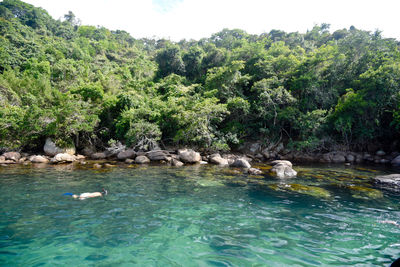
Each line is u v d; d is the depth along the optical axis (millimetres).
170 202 7109
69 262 3555
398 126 21125
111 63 55844
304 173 13625
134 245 4191
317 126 22625
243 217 5871
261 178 11562
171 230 4934
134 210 6262
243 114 25359
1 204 6578
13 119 18906
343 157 22203
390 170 15562
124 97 25094
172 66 46938
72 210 6145
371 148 24609
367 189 9320
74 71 34219
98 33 85062
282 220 5703
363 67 25203
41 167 14531
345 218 5918
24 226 4977
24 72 31250
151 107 25281
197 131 21234
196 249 4082
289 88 27094
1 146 18844
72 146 21641
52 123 19766
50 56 41719
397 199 7910
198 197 7762
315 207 6840
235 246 4234
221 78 27906
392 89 20359
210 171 13836
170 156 20141
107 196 7691
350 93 21906
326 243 4441
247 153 24734
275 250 4109
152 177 11500
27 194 7766
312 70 25156
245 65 32594
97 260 3639
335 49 26797
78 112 21031
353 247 4285
